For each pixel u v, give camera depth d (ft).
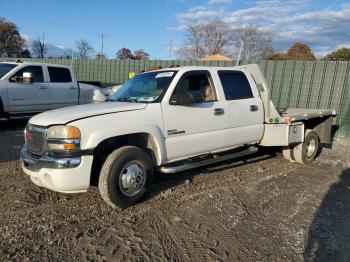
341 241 12.48
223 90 18.79
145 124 14.96
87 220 13.48
